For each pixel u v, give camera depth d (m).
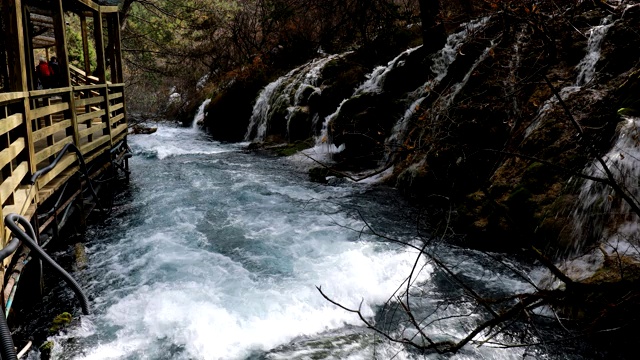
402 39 16.47
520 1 3.06
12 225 4.12
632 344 4.27
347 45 20.28
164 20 22.64
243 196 10.26
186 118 24.39
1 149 4.66
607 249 5.30
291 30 21.30
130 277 6.42
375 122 12.64
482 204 7.62
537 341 4.77
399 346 4.86
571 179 6.48
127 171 11.45
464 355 4.65
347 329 5.23
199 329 5.12
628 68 7.61
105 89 9.55
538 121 7.87
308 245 7.44
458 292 5.95
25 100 5.35
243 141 19.34
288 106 17.42
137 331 5.15
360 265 6.63
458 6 11.39
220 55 25.20
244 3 25.48
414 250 7.11
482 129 8.20
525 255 6.77
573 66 8.59
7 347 2.84
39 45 15.36
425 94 11.66
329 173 11.90
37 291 5.77
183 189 10.88
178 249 7.36
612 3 7.94
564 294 2.59
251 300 5.71
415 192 9.75
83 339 5.01
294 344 4.95
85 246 7.52
